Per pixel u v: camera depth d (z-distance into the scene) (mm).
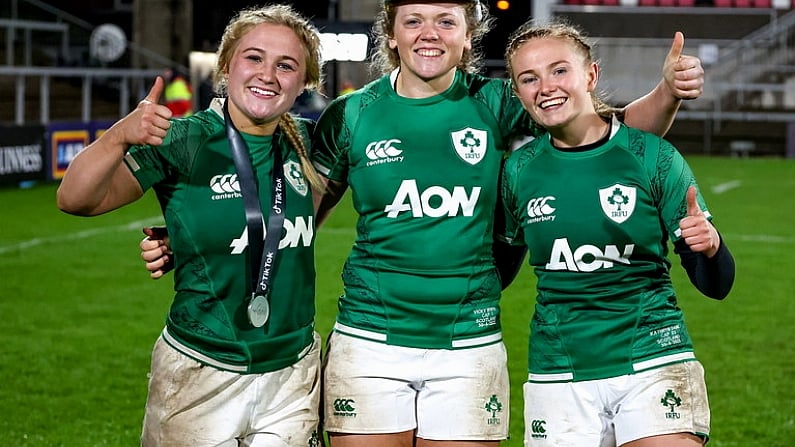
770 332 7871
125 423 5734
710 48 23797
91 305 8578
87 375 6656
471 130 3469
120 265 10258
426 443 3477
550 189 3350
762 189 16828
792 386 6480
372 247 3480
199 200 3248
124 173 3176
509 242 3561
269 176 3322
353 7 23516
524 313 8406
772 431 5621
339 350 3498
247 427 3326
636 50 23969
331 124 3564
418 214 3420
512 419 5758
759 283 9664
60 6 27453
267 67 3240
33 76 21281
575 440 3287
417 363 3430
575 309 3324
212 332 3262
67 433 5551
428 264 3408
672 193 3291
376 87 3545
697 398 3260
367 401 3438
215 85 3521
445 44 3383
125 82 20375
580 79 3293
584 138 3363
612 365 3271
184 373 3279
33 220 12820
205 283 3266
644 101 3492
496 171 3488
